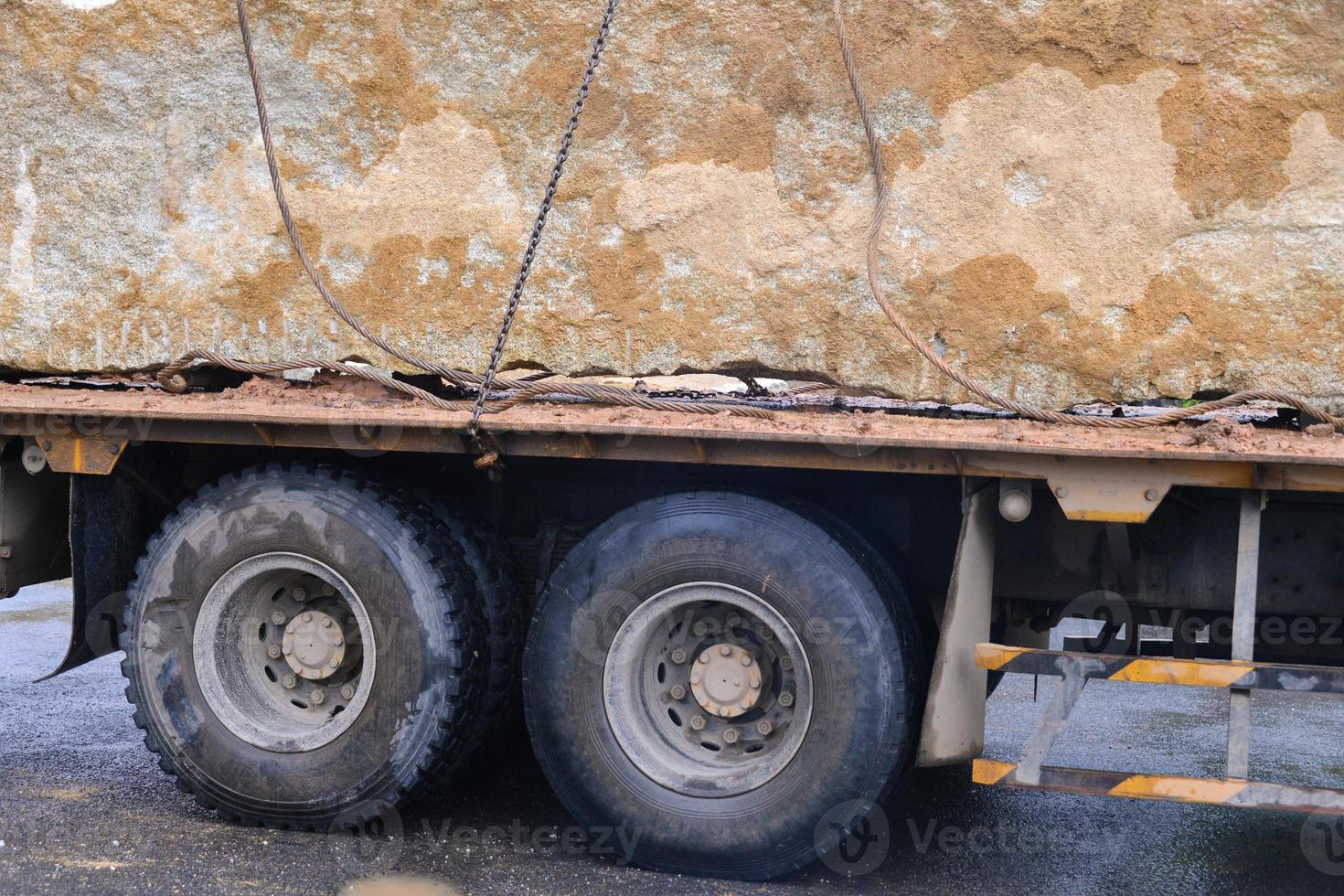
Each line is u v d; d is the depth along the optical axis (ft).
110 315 14.40
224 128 14.10
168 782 15.44
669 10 13.10
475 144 13.62
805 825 12.12
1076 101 12.26
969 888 12.62
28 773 15.72
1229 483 10.89
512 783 15.51
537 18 13.39
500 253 13.60
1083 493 11.23
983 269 12.54
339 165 13.93
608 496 14.44
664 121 13.20
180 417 12.82
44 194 14.47
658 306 13.30
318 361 13.76
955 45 12.51
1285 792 10.96
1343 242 11.68
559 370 13.61
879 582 12.20
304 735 13.42
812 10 12.82
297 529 13.28
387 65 13.70
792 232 12.98
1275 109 11.79
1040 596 13.01
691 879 12.58
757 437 11.58
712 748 13.04
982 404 12.78
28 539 14.60
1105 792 11.41
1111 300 12.24
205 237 14.20
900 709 11.94
